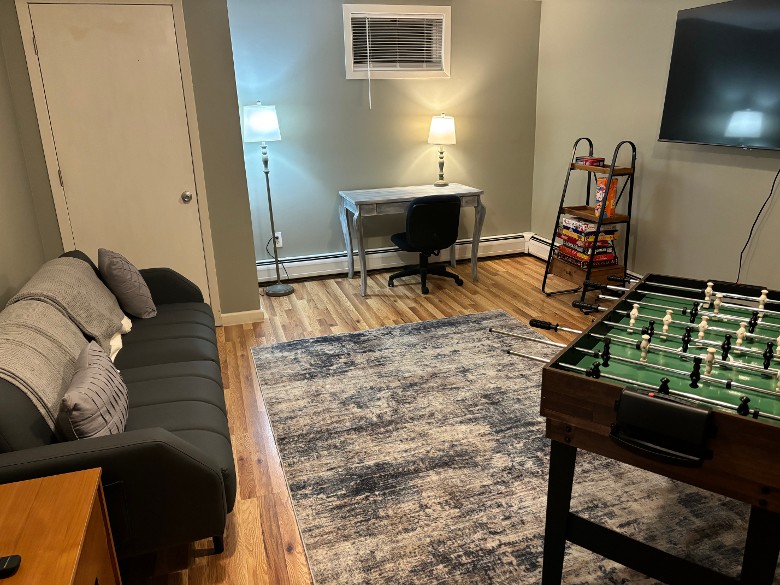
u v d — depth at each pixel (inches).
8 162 120.8
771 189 126.6
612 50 166.6
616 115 168.4
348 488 89.2
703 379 60.3
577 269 166.2
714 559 73.7
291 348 141.3
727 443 51.3
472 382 121.6
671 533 78.5
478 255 215.2
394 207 175.5
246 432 106.3
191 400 84.7
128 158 141.1
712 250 143.6
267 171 171.0
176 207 147.6
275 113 163.2
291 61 174.4
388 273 201.3
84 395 65.7
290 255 192.7
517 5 193.5
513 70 200.1
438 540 78.0
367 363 131.6
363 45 180.9
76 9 128.8
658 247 160.1
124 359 98.2
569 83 187.2
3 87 124.1
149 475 64.1
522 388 118.8
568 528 65.4
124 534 65.8
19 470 59.1
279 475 93.8
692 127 136.9
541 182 209.8
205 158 145.8
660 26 148.9
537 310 163.5
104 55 133.0
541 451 97.6
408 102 190.5
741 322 74.2
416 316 161.0
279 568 74.7
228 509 72.3
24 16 126.2
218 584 72.4
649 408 53.4
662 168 154.8
